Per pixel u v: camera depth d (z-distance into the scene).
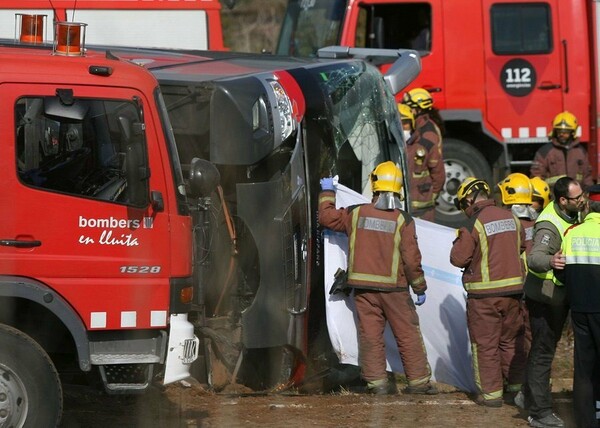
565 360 29.45
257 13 64.44
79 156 18.05
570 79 39.62
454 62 39.19
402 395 24.03
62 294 17.97
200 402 22.62
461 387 24.72
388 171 23.34
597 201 20.48
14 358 17.75
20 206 17.70
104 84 18.12
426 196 33.12
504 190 24.42
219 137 22.16
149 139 18.41
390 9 38.72
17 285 17.67
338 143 24.80
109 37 38.06
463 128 40.44
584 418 20.70
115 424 20.64
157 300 18.47
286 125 22.61
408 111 33.06
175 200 18.64
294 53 39.94
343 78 25.55
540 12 39.41
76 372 20.55
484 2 39.22
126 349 18.55
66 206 17.94
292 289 22.66
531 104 39.62
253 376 24.14
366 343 23.50
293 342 22.80
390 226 23.12
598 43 39.09
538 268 20.97
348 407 22.61
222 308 22.62
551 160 33.66
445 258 24.94
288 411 22.02
